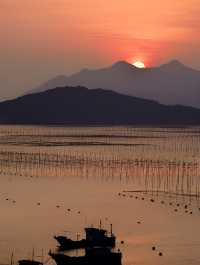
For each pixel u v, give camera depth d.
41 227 195.38
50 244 171.12
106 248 156.88
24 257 155.50
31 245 169.50
